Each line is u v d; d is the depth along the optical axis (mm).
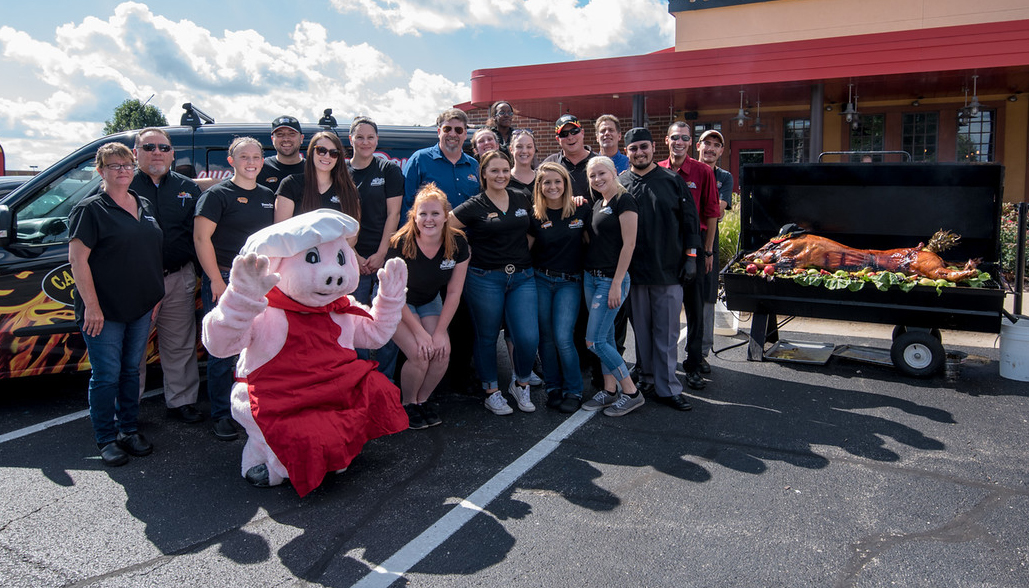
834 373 5867
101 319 4012
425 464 4133
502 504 3607
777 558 3070
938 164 5988
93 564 3082
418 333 4559
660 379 5039
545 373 5172
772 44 11641
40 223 5137
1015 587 2834
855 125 12914
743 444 4352
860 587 2855
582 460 4152
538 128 15891
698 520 3410
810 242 6148
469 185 5457
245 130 5906
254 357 3684
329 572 3012
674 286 4934
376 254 4945
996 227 5891
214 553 3170
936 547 3143
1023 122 13258
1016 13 13055
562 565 3037
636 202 4766
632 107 13570
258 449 3832
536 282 5031
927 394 5254
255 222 4531
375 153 6062
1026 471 3900
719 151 6293
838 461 4074
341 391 3732
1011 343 5520
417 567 3037
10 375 4941
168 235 4648
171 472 4055
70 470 4082
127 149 4059
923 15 13477
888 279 5633
